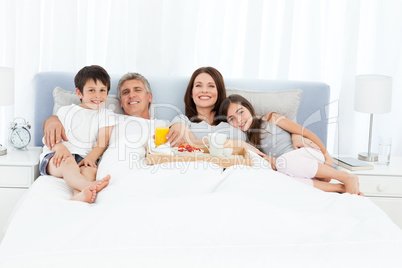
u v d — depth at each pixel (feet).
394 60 10.33
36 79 9.44
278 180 7.18
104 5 9.87
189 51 10.14
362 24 10.39
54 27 9.73
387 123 10.63
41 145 9.59
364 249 5.18
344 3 10.20
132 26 9.89
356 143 10.80
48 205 6.34
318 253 5.07
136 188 6.93
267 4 10.05
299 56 10.36
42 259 4.95
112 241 5.14
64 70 9.84
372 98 9.04
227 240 5.24
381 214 6.34
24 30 9.64
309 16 10.08
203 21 10.10
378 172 8.68
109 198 6.65
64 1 9.63
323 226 5.71
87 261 4.91
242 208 5.68
